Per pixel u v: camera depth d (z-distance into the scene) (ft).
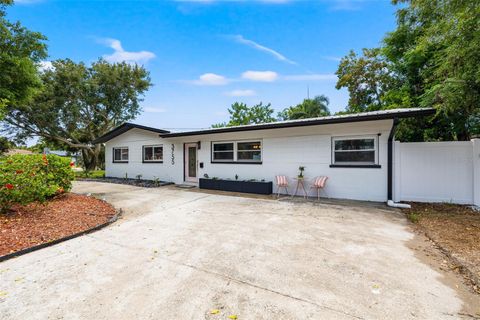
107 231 14.57
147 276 8.98
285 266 9.75
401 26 30.81
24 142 58.65
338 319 6.53
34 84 36.76
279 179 26.78
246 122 85.30
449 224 15.56
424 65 29.25
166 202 23.67
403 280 8.61
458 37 16.65
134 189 32.68
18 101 36.19
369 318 6.57
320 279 8.70
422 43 21.22
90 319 6.58
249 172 30.99
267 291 7.94
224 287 8.20
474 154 20.40
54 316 6.72
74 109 55.26
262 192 28.27
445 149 21.53
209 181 32.63
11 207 17.11
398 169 22.84
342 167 24.81
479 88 17.28
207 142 34.71
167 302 7.36
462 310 6.93
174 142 38.60
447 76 19.75
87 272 9.31
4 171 16.26
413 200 22.61
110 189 32.58
